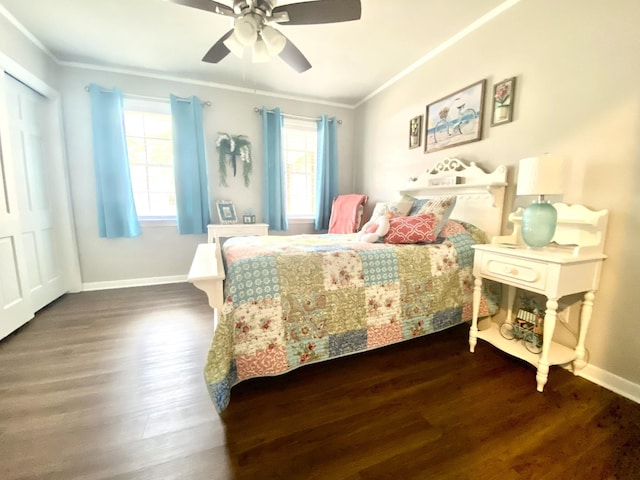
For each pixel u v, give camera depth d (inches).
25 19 82.0
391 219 81.7
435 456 41.3
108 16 80.7
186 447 42.6
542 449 42.6
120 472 38.4
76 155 113.6
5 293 78.1
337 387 57.4
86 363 65.4
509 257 61.4
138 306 101.5
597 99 57.9
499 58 77.1
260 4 57.4
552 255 55.2
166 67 112.2
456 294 73.2
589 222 57.4
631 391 54.3
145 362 66.1
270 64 109.3
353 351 61.2
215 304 48.2
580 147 61.1
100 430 45.7
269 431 45.9
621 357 56.0
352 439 44.3
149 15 80.0
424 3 74.0
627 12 53.0
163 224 128.8
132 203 119.4
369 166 142.2
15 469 38.7
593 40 58.1
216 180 133.6
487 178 79.9
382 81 123.9
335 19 61.4
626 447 42.9
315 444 43.3
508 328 71.7
